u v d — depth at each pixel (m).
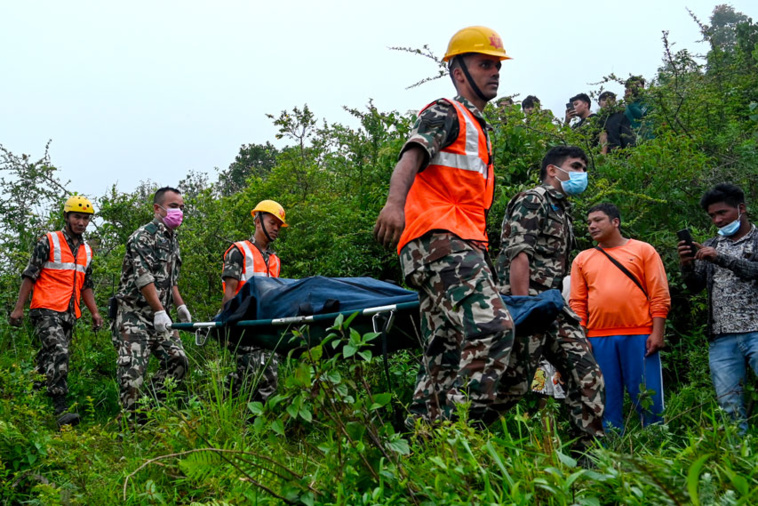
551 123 8.12
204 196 9.78
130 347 6.58
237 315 5.22
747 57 11.12
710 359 5.46
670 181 7.40
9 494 3.93
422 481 2.79
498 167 7.62
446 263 3.88
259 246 6.98
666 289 5.28
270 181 9.84
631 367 5.27
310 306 4.86
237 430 4.13
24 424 4.37
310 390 2.88
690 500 2.33
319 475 3.02
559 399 5.43
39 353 7.27
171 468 3.80
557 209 4.98
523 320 4.10
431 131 3.89
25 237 9.68
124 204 10.11
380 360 6.03
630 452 3.54
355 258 7.90
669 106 9.02
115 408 7.57
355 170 9.04
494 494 2.59
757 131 8.01
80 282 7.62
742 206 5.45
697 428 4.01
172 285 7.17
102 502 3.54
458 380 3.75
